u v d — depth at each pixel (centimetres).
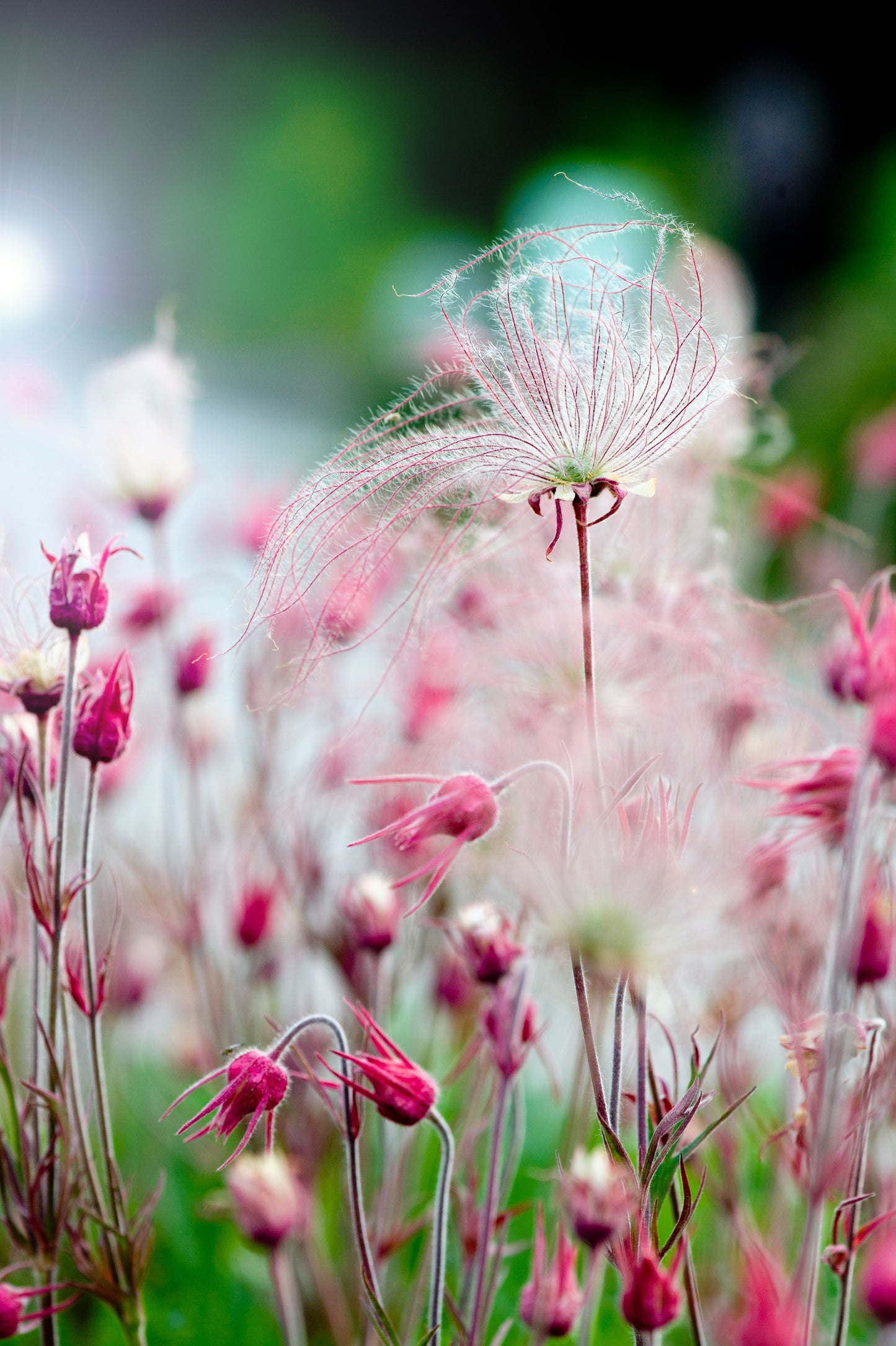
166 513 94
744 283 99
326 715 93
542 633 86
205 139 600
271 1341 92
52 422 106
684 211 394
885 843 77
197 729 99
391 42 633
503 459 73
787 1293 72
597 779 71
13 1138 80
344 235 548
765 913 77
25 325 206
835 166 405
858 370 244
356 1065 73
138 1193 96
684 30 567
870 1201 82
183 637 95
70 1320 92
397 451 74
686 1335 85
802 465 225
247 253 536
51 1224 77
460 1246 87
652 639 86
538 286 76
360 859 94
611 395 72
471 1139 86
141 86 609
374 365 381
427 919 83
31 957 81
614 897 70
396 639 87
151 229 564
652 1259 71
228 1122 72
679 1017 80
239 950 92
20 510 101
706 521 90
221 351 486
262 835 94
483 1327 79
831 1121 72
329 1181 96
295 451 316
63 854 76
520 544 87
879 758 72
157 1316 92
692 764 76
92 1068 77
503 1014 78
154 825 113
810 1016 76
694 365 73
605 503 85
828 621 95
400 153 596
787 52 475
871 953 75
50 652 77
